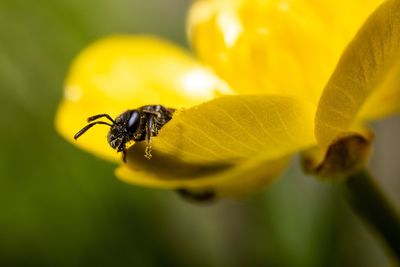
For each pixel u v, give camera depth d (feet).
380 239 0.25
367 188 0.25
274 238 0.28
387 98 0.23
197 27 0.25
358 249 0.28
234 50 0.24
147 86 0.28
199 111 0.21
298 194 0.28
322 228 0.28
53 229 0.28
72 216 0.28
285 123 0.21
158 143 0.21
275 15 0.24
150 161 0.22
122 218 0.28
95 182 0.28
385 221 0.25
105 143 0.24
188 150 0.22
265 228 0.28
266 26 0.24
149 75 0.28
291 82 0.24
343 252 0.28
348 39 0.24
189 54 0.29
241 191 0.24
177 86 0.29
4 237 0.28
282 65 0.24
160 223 0.28
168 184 0.23
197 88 0.29
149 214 0.28
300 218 0.28
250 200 0.28
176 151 0.22
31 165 0.28
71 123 0.26
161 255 0.28
